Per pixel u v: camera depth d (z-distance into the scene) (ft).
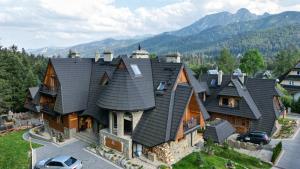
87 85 112.47
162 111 83.92
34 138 108.47
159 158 81.56
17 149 93.56
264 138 119.14
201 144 99.91
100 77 111.24
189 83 96.99
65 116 106.42
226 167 83.10
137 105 83.15
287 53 372.99
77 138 104.47
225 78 150.92
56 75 106.42
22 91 206.39
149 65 99.66
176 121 80.43
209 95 149.69
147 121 84.79
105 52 115.14
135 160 81.87
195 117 92.12
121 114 85.30
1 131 123.85
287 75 235.40
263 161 99.55
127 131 89.92
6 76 198.49
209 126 105.19
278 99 154.81
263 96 141.38
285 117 175.22
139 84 88.63
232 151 101.30
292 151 112.88
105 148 90.17
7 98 183.52
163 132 78.84
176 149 86.17
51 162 74.02
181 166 79.00
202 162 80.89
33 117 176.35
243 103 133.28
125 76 88.02
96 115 99.86
